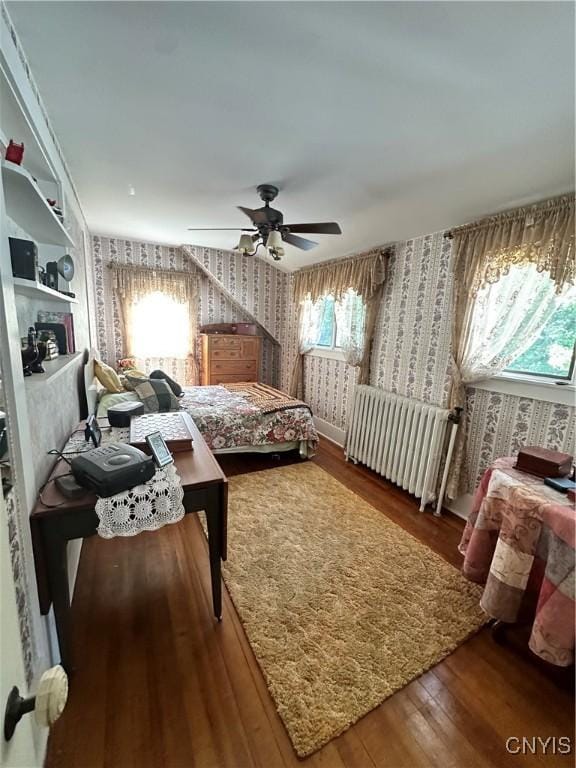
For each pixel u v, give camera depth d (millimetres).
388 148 1767
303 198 2516
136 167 2170
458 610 1710
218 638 1498
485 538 1705
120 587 1769
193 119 1625
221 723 1178
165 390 2996
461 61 1151
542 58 1107
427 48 1110
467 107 1394
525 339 2182
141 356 4711
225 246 4480
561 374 2129
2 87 1123
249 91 1401
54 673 603
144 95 1457
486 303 2369
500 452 2393
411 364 3055
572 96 1275
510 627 1620
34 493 1144
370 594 1784
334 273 3850
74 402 2117
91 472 1197
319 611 1660
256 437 3234
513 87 1253
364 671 1375
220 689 1286
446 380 2734
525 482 1612
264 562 1988
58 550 1169
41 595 1116
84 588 1753
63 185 2057
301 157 1936
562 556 1306
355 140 1718
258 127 1663
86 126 1708
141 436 1736
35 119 1382
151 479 1316
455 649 1505
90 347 3402
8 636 632
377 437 3207
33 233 1751
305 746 1119
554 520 1346
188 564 1959
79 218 2895
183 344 4949
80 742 1103
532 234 2025
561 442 2062
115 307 4504
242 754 1100
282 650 1448
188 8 1026
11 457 925
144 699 1237
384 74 1246
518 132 1528
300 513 2535
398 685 1327
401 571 1972
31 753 778
